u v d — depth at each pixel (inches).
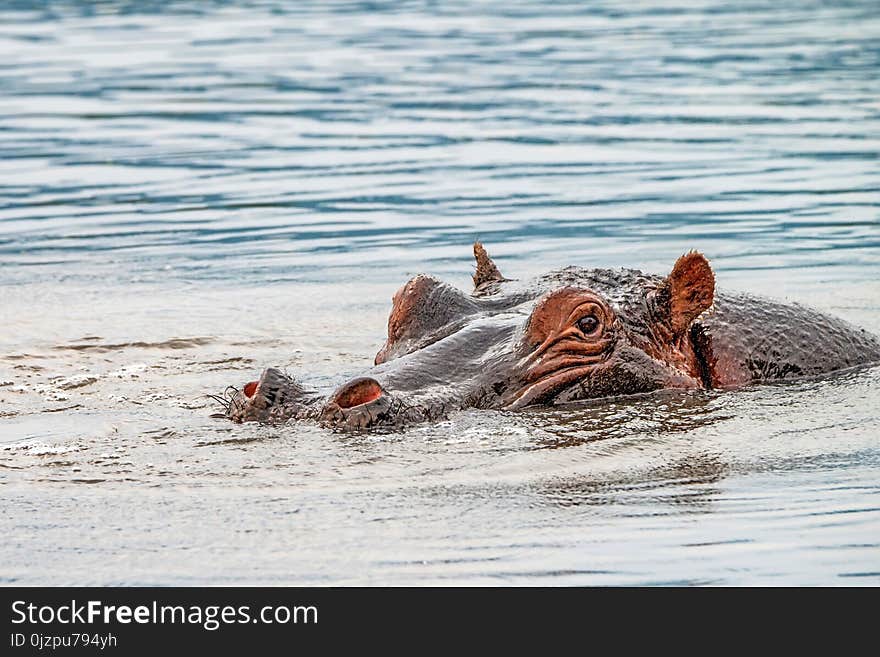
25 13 5059.1
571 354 1205.7
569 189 2369.6
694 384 1254.3
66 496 981.2
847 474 1034.1
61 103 3253.0
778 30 4443.9
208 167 2586.1
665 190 2349.9
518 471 1032.8
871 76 3474.4
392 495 981.8
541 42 4224.9
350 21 4810.5
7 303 1695.4
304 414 1143.6
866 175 2417.6
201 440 1101.7
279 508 957.2
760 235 2033.7
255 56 3956.7
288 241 2062.0
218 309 1668.3
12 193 2393.0
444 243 2033.7
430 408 1138.7
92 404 1238.9
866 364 1357.0
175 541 904.3
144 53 4033.0
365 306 1684.3
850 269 1818.4
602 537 913.5
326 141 2800.2
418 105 3179.1
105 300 1716.3
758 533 919.0
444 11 5132.9
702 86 3383.4
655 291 1275.8
